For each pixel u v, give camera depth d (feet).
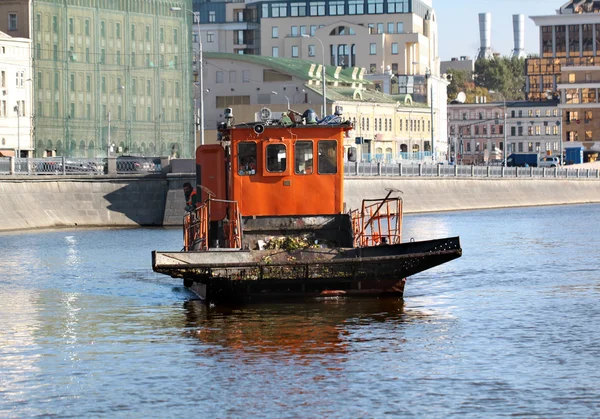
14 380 150.00
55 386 146.20
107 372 154.20
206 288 211.82
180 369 155.22
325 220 224.12
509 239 422.82
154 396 140.05
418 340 175.32
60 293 245.45
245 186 222.48
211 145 229.25
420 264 207.51
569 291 238.89
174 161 582.76
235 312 205.77
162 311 212.23
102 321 200.64
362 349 168.14
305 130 223.30
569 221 579.07
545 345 170.30
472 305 214.69
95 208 566.77
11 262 327.67
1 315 209.67
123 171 580.71
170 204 576.20
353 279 208.74
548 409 132.46
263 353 165.89
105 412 133.28
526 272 282.36
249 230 222.69
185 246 226.17
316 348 169.27
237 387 143.95
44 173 556.51
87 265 316.40
